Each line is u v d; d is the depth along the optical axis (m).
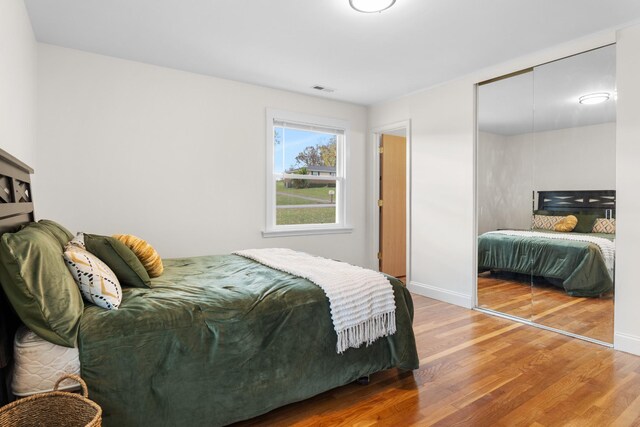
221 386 1.69
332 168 4.78
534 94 3.22
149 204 3.44
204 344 1.66
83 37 2.86
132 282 2.00
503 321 3.33
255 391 1.77
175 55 3.20
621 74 2.65
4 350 1.33
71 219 3.10
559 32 2.73
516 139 3.38
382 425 1.80
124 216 3.32
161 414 1.55
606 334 2.81
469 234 3.72
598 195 2.84
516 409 1.93
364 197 5.00
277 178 4.26
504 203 3.50
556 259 3.13
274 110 4.14
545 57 3.08
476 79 3.61
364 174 4.98
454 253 3.87
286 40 2.89
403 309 2.30
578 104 2.93
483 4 2.33
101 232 3.22
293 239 4.37
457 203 3.83
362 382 2.19
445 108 3.94
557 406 1.95
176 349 1.60
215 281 2.20
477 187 3.70
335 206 4.83
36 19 2.57
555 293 3.14
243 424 1.82
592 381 2.22
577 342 2.84
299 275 2.27
